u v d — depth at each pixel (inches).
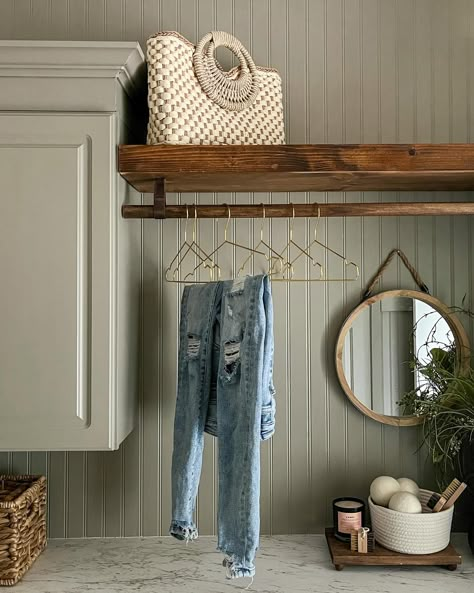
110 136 63.1
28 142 62.9
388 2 78.7
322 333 77.7
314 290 77.7
